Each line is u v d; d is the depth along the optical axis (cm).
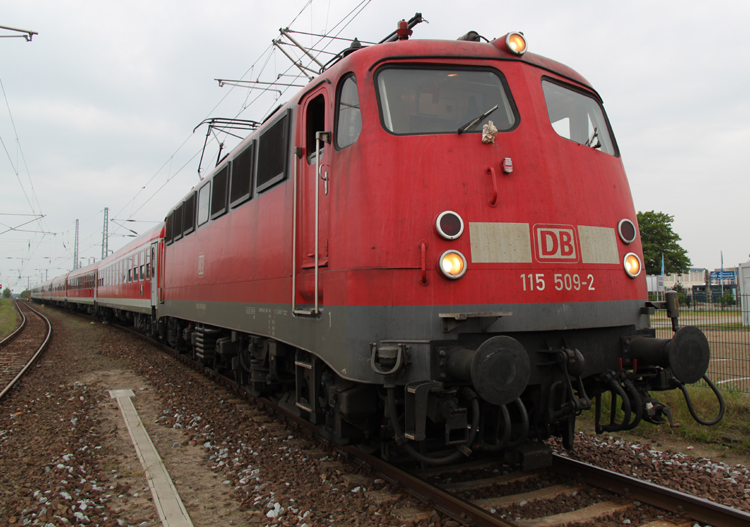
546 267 423
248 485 474
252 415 717
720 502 416
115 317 2716
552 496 422
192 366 1155
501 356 359
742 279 2011
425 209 404
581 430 630
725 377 878
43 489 467
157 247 1467
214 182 864
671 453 542
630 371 453
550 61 496
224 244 792
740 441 562
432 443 448
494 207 417
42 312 4472
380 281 398
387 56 441
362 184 417
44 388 963
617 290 458
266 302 610
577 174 457
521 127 443
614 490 424
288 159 561
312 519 397
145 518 414
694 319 1309
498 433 426
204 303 903
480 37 500
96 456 562
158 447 599
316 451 554
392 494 427
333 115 467
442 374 383
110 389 930
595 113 521
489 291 405
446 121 441
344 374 416
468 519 371
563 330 428
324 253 467
